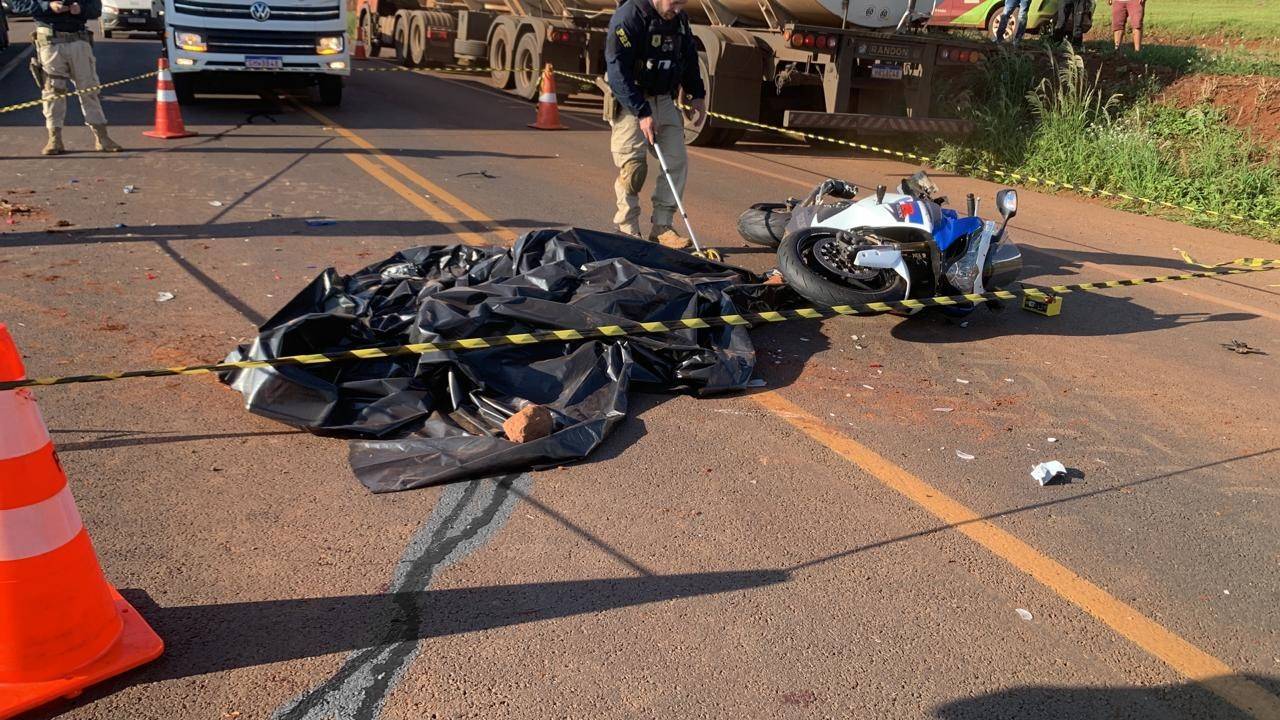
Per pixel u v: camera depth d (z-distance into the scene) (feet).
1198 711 8.91
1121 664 9.49
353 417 13.30
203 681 8.51
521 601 9.86
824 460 13.34
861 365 16.98
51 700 8.12
